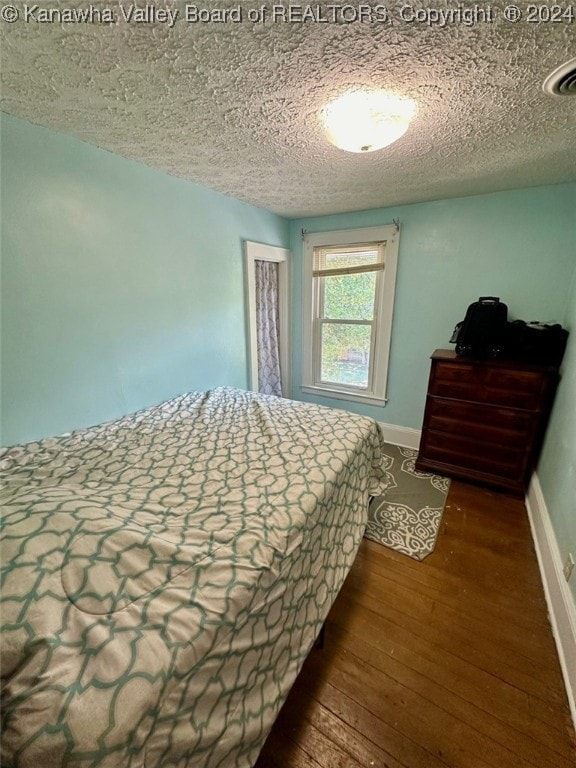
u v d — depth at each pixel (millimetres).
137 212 1917
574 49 961
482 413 2369
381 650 1330
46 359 1620
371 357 3248
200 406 2141
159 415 1981
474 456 2461
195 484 1281
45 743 525
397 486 2477
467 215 2529
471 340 2352
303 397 3777
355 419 1936
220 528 1024
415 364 3014
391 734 1067
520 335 2252
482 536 1972
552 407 2223
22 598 642
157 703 619
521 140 1550
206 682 731
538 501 2039
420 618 1469
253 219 2811
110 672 612
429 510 2203
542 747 1036
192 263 2322
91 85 1140
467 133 1481
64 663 600
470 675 1238
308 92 1185
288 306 3504
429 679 1225
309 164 1859
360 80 1111
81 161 1622
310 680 1222
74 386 1751
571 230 2229
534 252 2363
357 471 1671
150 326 2109
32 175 1459
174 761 646
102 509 938
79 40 920
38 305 1557
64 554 741
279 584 978
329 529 1335
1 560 685
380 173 2010
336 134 1379
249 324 2895
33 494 972
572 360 1930
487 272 2549
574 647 1192
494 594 1589
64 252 1619
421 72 1071
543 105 1248
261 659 915
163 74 1078
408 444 3180
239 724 807
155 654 660
